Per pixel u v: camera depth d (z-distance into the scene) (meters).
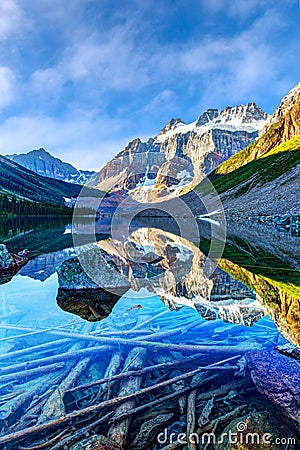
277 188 69.69
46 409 3.24
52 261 13.49
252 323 5.65
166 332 5.21
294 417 3.10
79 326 5.61
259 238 25.12
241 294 7.36
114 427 3.01
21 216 89.38
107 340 4.93
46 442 2.82
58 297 7.42
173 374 3.99
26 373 3.95
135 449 2.79
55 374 3.97
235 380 3.84
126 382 3.75
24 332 5.31
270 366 4.05
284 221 47.91
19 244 20.28
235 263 12.37
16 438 2.87
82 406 3.34
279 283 8.80
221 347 4.66
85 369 4.09
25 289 8.49
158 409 3.30
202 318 5.86
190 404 3.37
